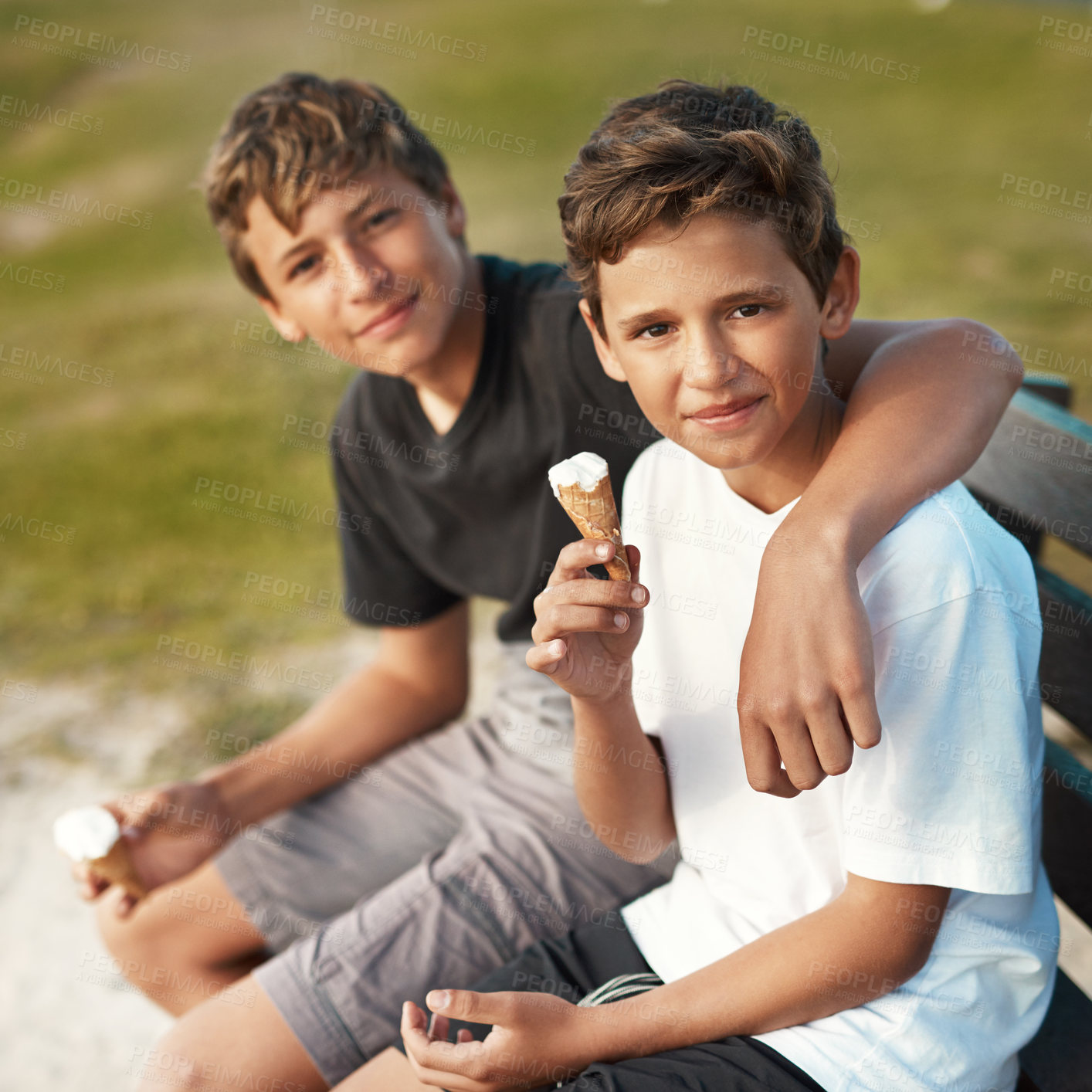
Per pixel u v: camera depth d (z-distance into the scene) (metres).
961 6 10.70
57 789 3.03
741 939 1.27
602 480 1.11
